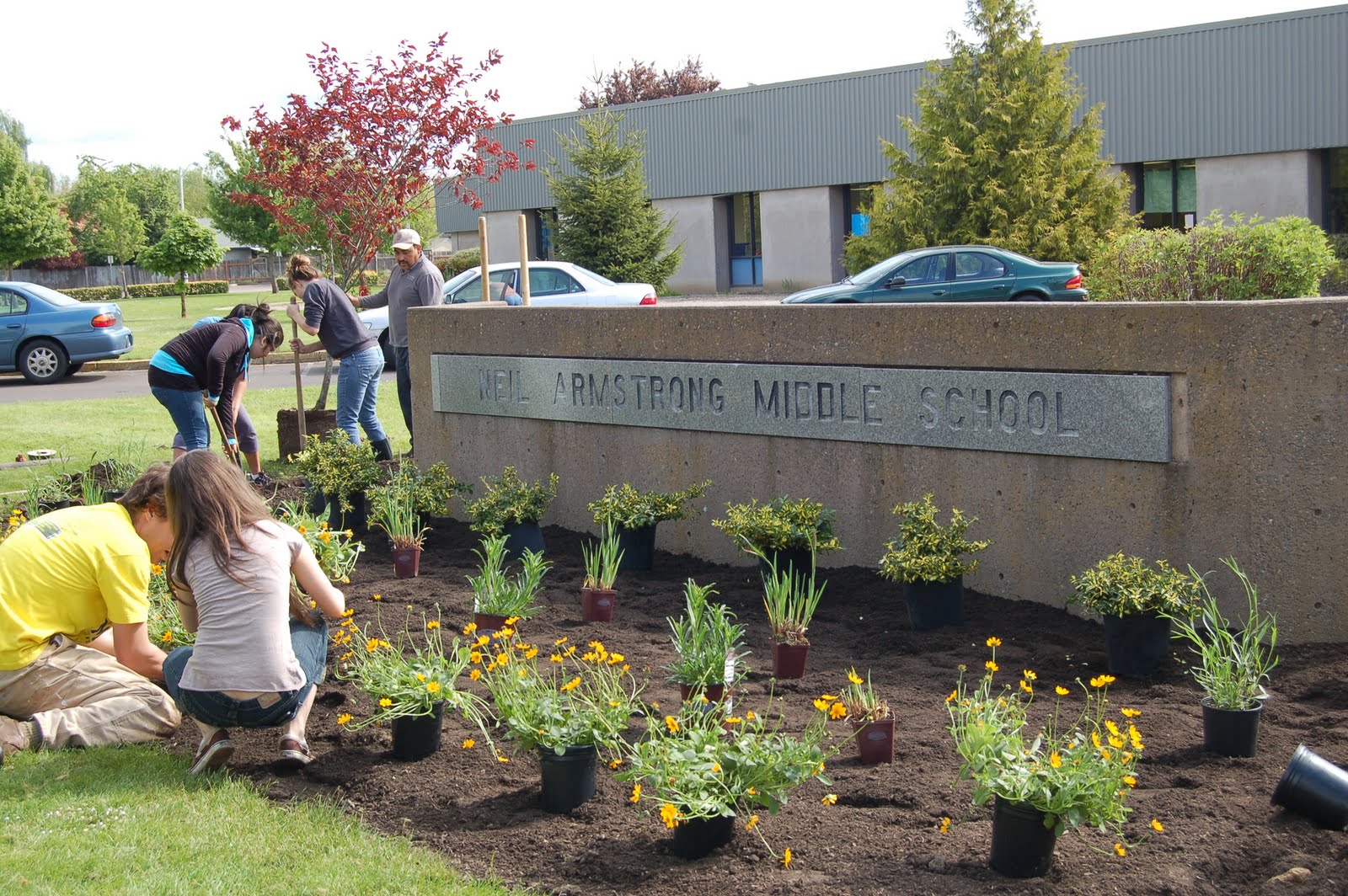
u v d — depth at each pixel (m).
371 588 6.86
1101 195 23.50
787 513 6.40
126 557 4.55
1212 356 5.29
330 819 3.92
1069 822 3.34
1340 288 20.55
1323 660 5.02
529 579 5.93
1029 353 5.86
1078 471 5.79
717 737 3.79
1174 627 5.26
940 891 3.30
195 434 9.02
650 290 19.31
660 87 52.97
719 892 3.36
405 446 11.43
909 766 4.14
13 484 9.85
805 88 34.38
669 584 6.86
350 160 12.34
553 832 3.81
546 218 32.25
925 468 6.38
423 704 4.36
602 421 7.96
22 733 4.54
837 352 6.64
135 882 3.44
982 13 23.50
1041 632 5.60
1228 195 28.42
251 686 4.21
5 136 50.28
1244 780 3.94
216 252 44.62
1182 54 28.39
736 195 37.19
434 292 9.91
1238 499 5.31
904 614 6.01
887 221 24.20
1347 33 26.23
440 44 12.17
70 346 19.06
